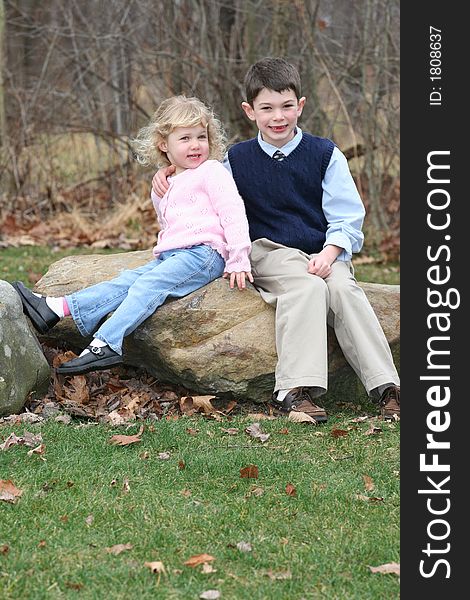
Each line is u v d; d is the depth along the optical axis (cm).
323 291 461
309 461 403
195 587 302
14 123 1086
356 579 311
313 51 952
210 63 1026
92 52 1089
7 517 342
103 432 428
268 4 1014
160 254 486
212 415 458
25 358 454
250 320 473
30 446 402
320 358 453
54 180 1071
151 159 503
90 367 452
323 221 499
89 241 966
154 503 358
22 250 900
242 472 386
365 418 459
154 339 475
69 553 320
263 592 300
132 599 295
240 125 1044
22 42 1146
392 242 935
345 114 943
